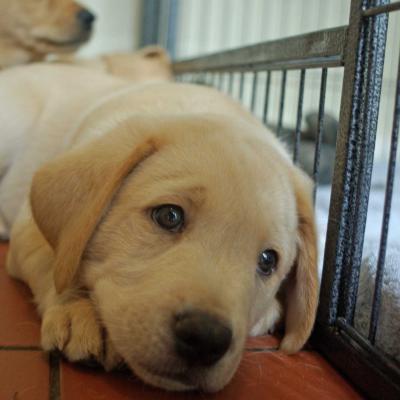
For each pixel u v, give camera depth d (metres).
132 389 0.29
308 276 0.36
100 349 0.30
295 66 0.44
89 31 0.86
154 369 0.27
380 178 0.84
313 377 0.34
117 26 1.18
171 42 1.15
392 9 0.32
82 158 0.33
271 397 0.31
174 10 1.14
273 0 1.18
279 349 0.37
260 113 1.10
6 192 0.57
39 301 0.36
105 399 0.28
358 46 0.34
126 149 0.33
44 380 0.29
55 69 0.63
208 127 0.35
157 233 0.30
